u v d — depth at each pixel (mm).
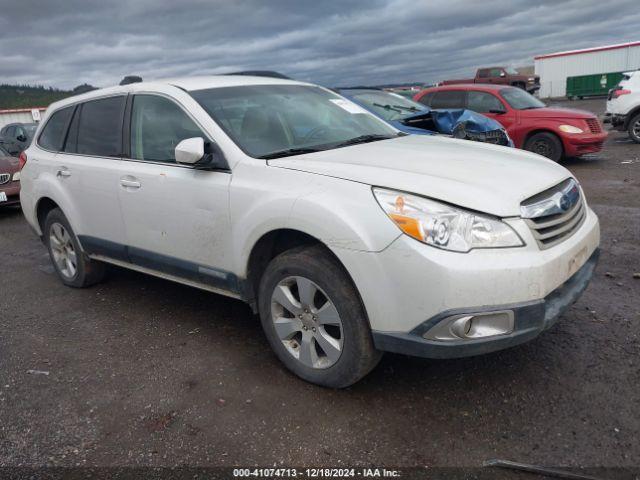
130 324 4215
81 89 5145
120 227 4137
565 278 2777
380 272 2613
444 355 2570
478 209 2570
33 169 5059
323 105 4227
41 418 3012
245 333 3918
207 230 3441
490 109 10547
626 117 13391
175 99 3773
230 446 2678
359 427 2754
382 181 2748
